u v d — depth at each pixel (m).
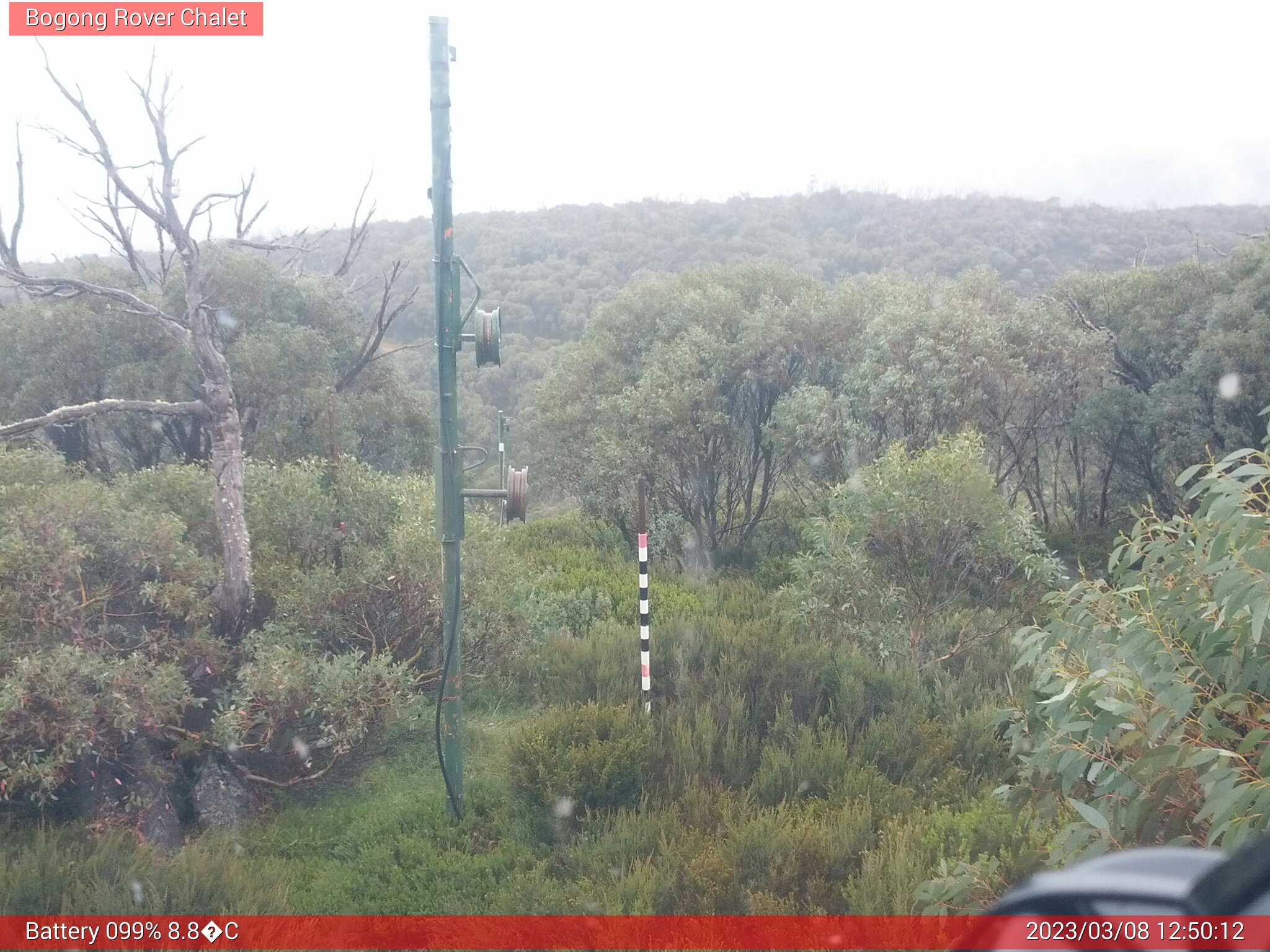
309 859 6.17
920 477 9.38
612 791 6.49
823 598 9.58
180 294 16.08
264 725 7.07
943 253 55.59
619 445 15.62
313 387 16.92
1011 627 9.55
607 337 18.55
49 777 5.89
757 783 6.72
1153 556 4.10
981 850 5.36
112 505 7.19
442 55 6.20
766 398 16.22
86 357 15.66
